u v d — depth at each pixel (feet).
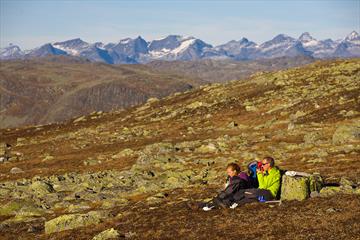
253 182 76.33
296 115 248.73
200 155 171.53
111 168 175.22
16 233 82.74
